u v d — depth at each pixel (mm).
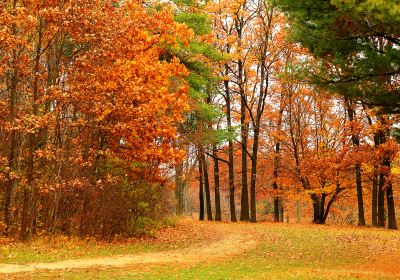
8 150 19438
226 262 14445
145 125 17828
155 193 23484
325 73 13875
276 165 39969
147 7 24344
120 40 18172
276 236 23344
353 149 32875
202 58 27359
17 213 20219
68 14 17062
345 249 18406
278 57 36812
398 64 12375
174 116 18734
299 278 10969
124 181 20625
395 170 31203
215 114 28328
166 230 25734
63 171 18203
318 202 38375
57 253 14914
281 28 34938
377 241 21203
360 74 13125
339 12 11523
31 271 11562
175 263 13984
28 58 18000
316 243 20359
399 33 11602
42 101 17453
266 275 11430
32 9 17578
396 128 15688
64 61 19172
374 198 33750
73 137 19906
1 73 17109
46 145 17469
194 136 29078
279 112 39969
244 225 31656
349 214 51781
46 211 19141
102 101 17531
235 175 52469
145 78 18250
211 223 34156
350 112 33469
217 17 35656
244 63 36969
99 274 11555
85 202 19438
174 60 19359
